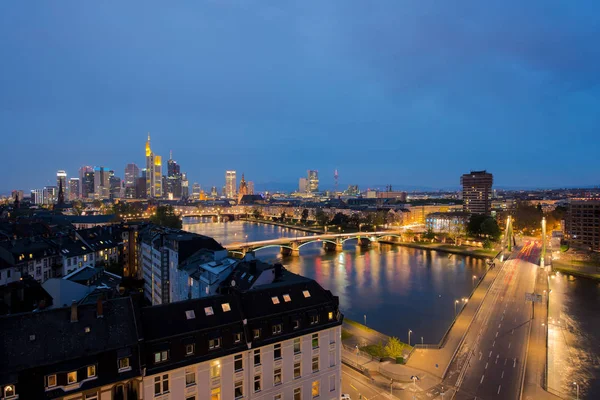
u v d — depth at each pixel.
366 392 80.94
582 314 139.75
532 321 126.12
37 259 143.25
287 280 85.44
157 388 52.62
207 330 57.06
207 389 56.16
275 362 62.34
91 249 172.38
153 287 145.12
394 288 183.25
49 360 47.28
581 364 100.31
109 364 50.22
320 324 67.44
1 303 82.44
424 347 105.56
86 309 54.31
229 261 103.44
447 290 179.62
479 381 86.31
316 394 67.12
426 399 78.44
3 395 43.91
